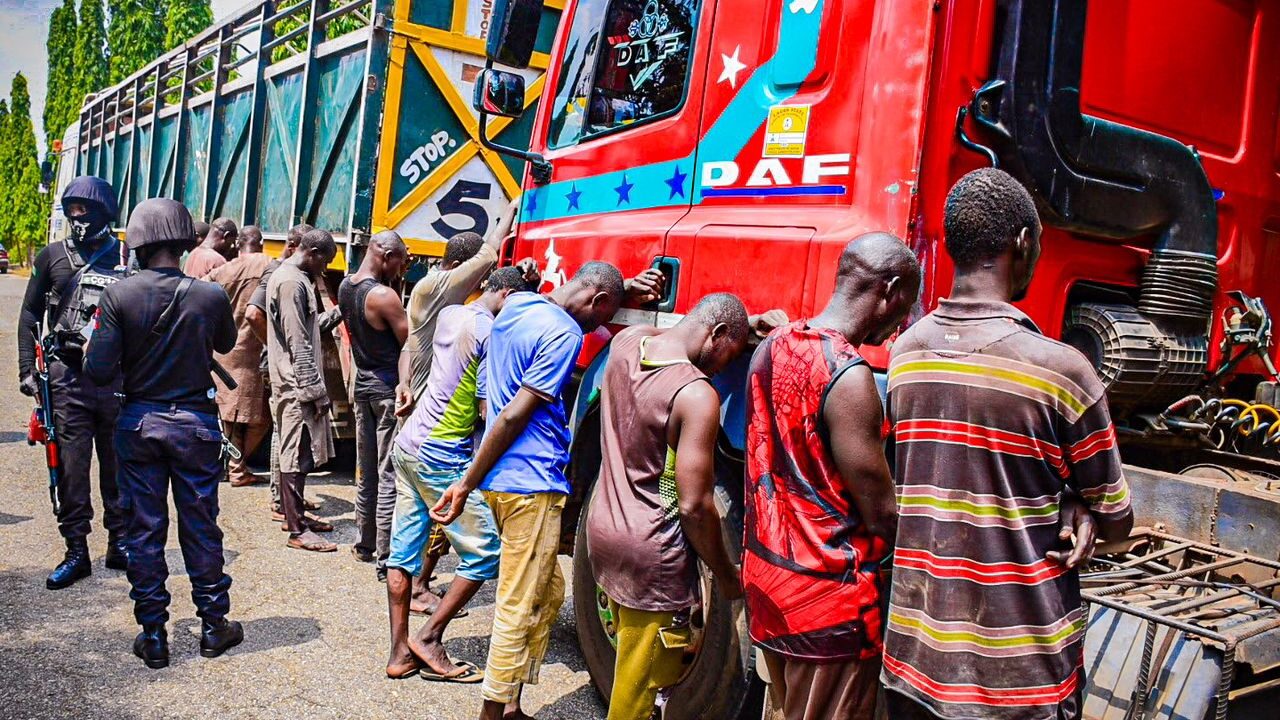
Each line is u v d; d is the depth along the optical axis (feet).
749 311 9.97
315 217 25.25
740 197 10.61
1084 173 9.37
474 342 12.26
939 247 8.87
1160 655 7.23
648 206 11.98
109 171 51.90
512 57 13.42
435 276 15.29
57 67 133.39
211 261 23.79
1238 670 7.56
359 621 14.56
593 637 11.97
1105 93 9.77
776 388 7.52
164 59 40.34
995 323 6.51
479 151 22.98
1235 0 10.80
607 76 13.17
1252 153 11.06
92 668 12.47
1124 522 6.39
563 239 13.38
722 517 9.98
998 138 9.02
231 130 32.60
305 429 17.93
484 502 12.32
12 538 17.49
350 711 11.71
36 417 15.65
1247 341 10.19
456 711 11.86
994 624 6.33
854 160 9.32
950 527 6.49
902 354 6.94
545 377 10.48
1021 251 6.68
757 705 9.96
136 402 12.54
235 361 21.59
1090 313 9.70
